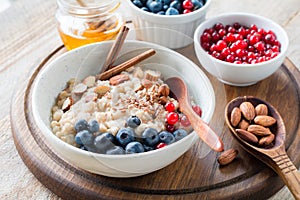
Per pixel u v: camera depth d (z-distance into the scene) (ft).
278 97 1.99
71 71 1.94
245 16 2.15
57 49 2.17
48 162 1.73
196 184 1.69
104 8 2.07
